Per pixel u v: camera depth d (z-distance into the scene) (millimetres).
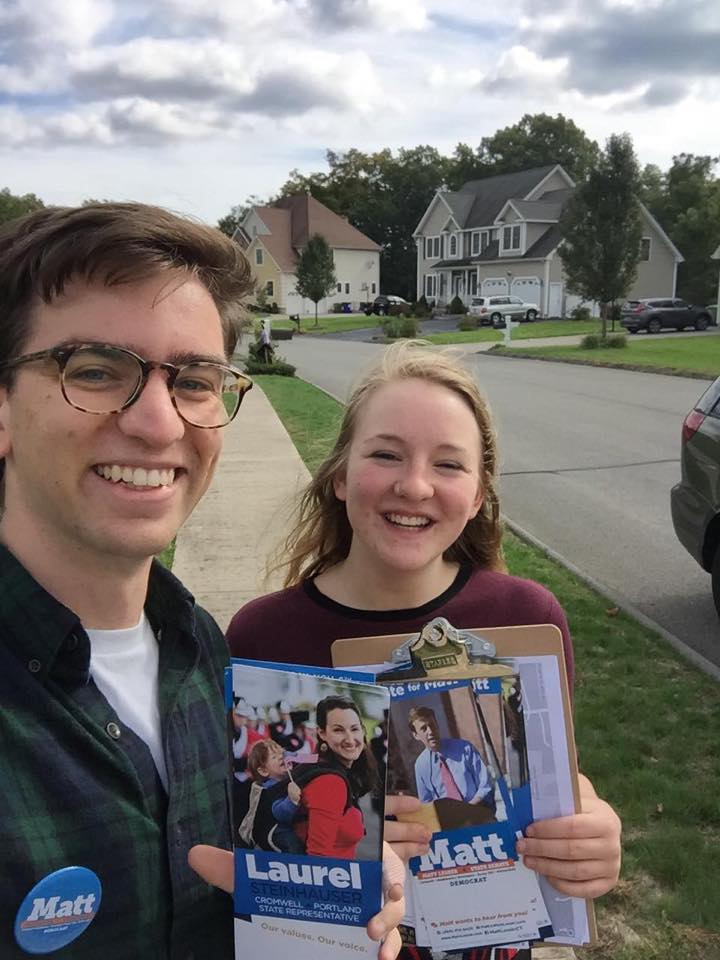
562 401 15438
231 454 9922
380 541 1759
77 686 1141
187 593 1383
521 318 42750
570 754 1479
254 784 1166
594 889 1450
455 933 1465
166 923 1160
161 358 1152
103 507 1140
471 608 1857
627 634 4668
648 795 3092
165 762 1252
